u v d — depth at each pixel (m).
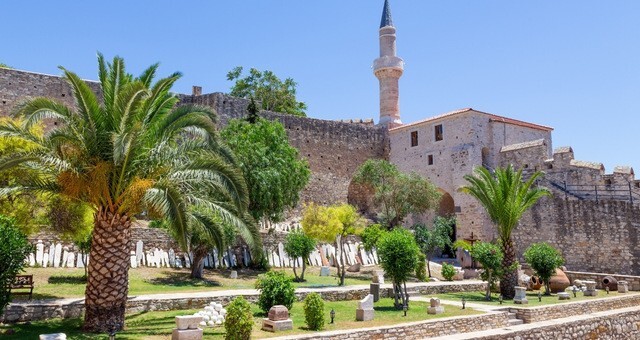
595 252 34.00
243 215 15.24
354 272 32.59
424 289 26.17
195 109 15.79
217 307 16.23
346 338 14.37
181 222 13.48
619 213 33.34
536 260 27.05
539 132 45.75
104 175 13.50
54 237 25.30
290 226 37.88
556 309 21.33
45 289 19.30
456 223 40.66
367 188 50.00
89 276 13.99
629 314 22.50
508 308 20.62
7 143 18.05
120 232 14.23
